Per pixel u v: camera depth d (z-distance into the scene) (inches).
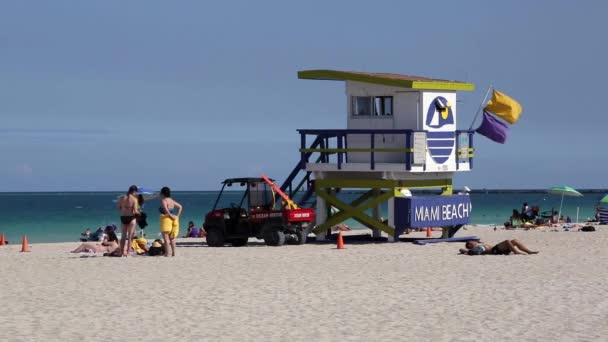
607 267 3004.4
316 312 2106.3
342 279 2733.8
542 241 4252.0
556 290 2437.3
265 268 3068.4
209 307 2186.3
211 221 4128.9
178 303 2252.7
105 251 3905.0
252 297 2351.1
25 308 2186.3
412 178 4205.2
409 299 2300.7
